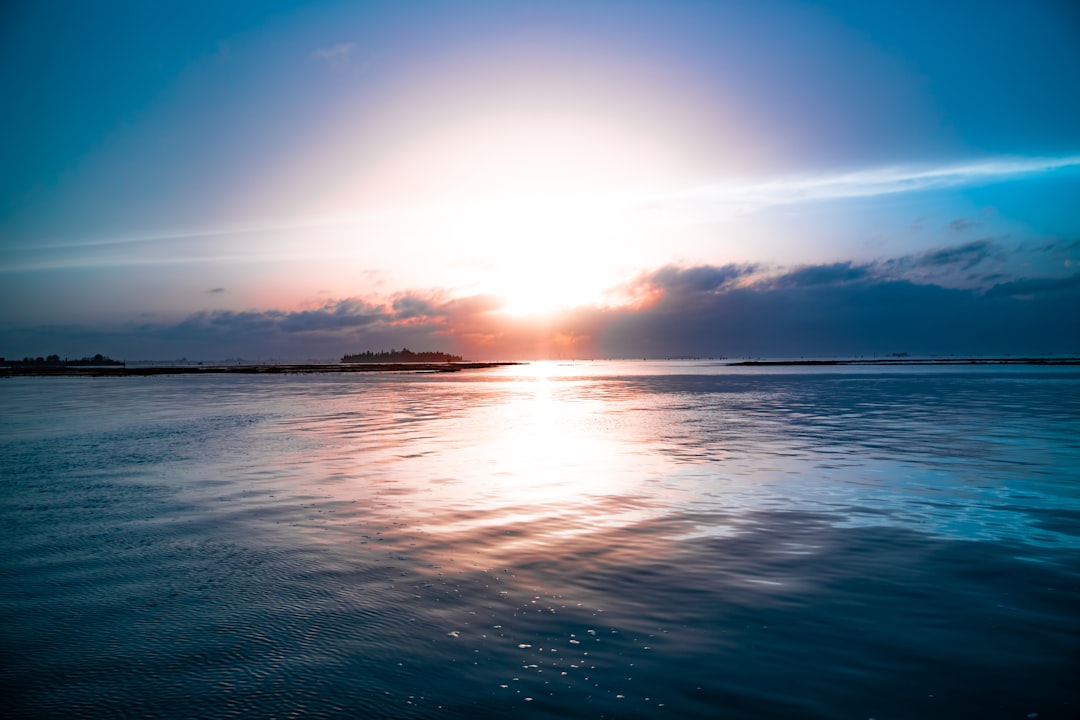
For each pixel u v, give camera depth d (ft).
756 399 157.48
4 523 39.40
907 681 19.53
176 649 22.20
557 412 123.44
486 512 42.06
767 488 49.60
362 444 76.84
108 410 130.62
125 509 43.09
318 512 42.14
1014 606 25.45
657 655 21.36
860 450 69.36
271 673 20.44
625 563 31.24
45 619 24.88
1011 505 43.34
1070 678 19.67
